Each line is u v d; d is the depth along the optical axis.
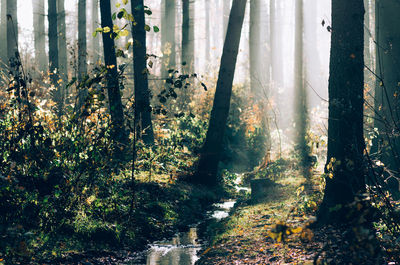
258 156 21.27
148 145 15.04
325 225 8.45
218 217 12.15
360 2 8.40
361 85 8.43
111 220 9.30
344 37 8.38
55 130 9.88
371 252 4.63
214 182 15.52
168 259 8.20
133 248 8.79
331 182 8.55
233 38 15.13
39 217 8.03
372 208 6.11
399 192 10.47
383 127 11.28
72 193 9.02
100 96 8.88
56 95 18.05
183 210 12.11
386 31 11.19
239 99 25.02
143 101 9.55
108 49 14.19
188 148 18.09
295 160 18.44
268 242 8.16
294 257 7.07
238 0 14.94
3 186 7.52
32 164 8.72
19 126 8.91
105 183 9.70
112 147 9.72
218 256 7.92
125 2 8.23
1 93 12.12
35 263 6.78
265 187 13.88
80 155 9.25
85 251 7.85
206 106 23.03
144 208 10.85
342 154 8.38
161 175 14.19
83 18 28.09
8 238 6.83
